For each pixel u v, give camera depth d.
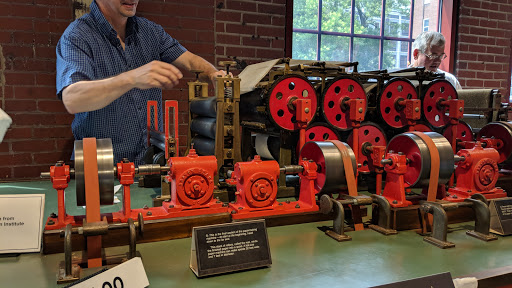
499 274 1.27
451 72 4.80
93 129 2.66
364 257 1.40
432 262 1.36
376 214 1.75
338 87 2.16
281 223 1.72
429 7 4.85
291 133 2.11
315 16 4.32
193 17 3.48
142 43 2.78
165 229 1.52
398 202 1.73
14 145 3.02
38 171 3.10
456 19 4.74
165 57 2.99
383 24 4.71
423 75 2.38
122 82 1.92
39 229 1.38
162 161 2.10
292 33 3.94
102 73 2.58
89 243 1.28
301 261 1.35
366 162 2.33
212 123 2.13
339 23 4.47
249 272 1.26
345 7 4.46
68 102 2.09
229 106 1.97
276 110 2.02
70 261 1.18
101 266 1.28
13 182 2.58
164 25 3.40
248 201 1.66
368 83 2.43
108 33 2.56
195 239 1.23
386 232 1.65
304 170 1.78
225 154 2.01
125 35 2.71
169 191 1.88
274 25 3.83
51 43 3.04
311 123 2.14
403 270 1.29
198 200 1.59
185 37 3.48
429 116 2.42
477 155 1.86
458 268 1.31
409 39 4.90
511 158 2.15
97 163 1.40
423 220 1.65
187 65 2.99
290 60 2.24
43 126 3.08
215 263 1.23
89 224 1.26
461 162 1.88
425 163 1.74
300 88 2.06
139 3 3.29
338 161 1.74
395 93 2.31
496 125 2.22
